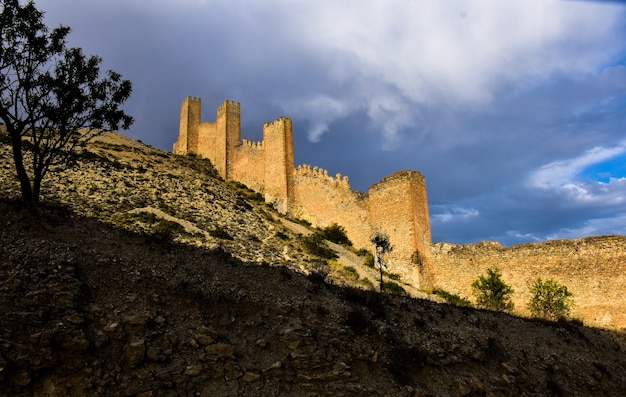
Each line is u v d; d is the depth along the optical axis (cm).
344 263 4625
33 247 1872
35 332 1495
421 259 4903
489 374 2273
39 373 1420
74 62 2555
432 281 4884
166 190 5181
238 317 1991
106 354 1561
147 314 1741
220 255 2470
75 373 1470
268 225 5272
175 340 1716
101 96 2616
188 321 1839
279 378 1766
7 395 1332
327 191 6300
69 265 1834
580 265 4062
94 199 3978
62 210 2383
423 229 5166
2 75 2323
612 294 3838
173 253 2283
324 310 2170
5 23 2328
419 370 2069
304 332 1952
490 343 2480
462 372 2198
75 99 2536
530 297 4228
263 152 7375
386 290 4059
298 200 6688
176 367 1619
